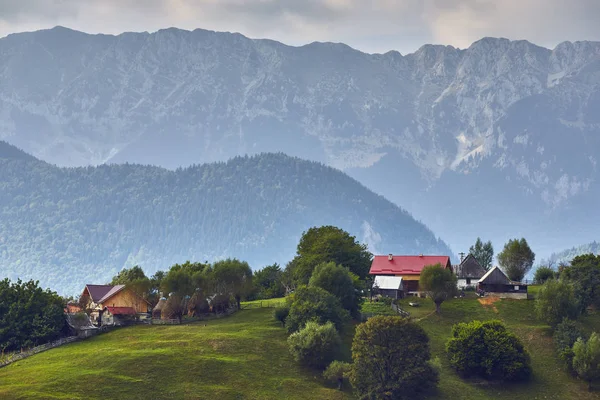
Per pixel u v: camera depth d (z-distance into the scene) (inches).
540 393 7608.3
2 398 6501.0
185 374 7199.8
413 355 7347.4
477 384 7716.5
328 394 7214.6
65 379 6919.3
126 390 6845.5
